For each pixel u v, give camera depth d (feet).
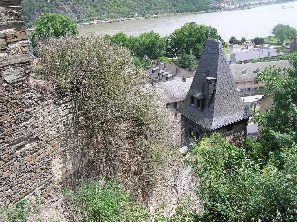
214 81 72.49
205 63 74.33
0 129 20.44
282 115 58.59
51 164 24.75
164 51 266.16
